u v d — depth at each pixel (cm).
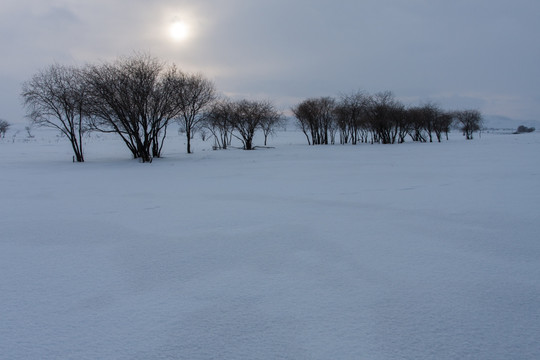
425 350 264
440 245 512
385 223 644
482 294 354
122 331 301
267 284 389
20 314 334
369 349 266
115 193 1062
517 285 374
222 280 403
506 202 808
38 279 419
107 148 4338
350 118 5262
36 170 1841
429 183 1129
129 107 2294
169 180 1353
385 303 339
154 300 358
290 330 295
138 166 2031
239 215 733
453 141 5384
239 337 287
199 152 3503
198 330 299
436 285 377
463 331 289
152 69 2400
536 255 464
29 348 278
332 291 367
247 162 2188
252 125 4272
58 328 308
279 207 807
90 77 2294
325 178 1320
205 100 3378
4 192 1109
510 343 271
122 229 641
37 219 731
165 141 6600
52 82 2447
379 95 5122
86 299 364
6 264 471
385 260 455
